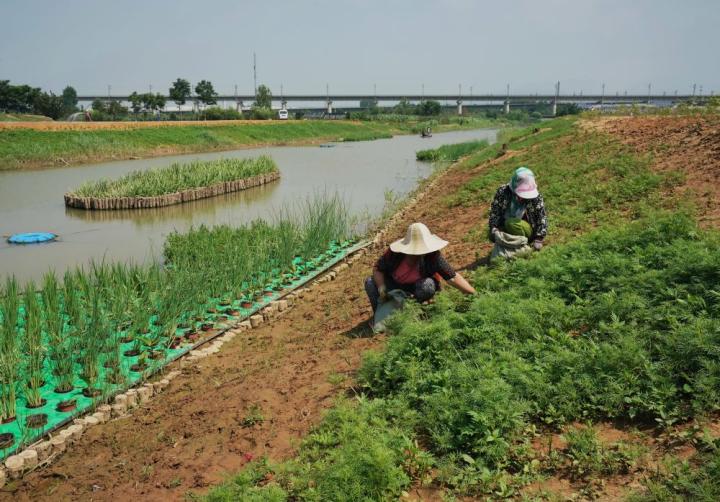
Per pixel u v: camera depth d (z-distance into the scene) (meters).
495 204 8.55
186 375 7.69
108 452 5.92
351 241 14.96
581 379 4.89
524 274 7.35
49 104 89.00
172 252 12.94
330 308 9.39
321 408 5.71
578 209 10.98
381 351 6.40
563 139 22.55
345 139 70.25
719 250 6.15
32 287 8.46
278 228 13.77
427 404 5.07
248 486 4.49
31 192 26.31
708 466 3.71
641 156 14.37
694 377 4.63
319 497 4.15
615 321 5.58
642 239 7.41
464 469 4.36
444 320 6.15
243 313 9.87
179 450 5.61
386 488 4.15
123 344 8.56
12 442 6.14
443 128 105.31
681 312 5.39
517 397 4.86
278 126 70.25
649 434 4.36
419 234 6.98
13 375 6.95
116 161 41.69
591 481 4.02
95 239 17.22
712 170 11.09
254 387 6.62
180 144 51.25
